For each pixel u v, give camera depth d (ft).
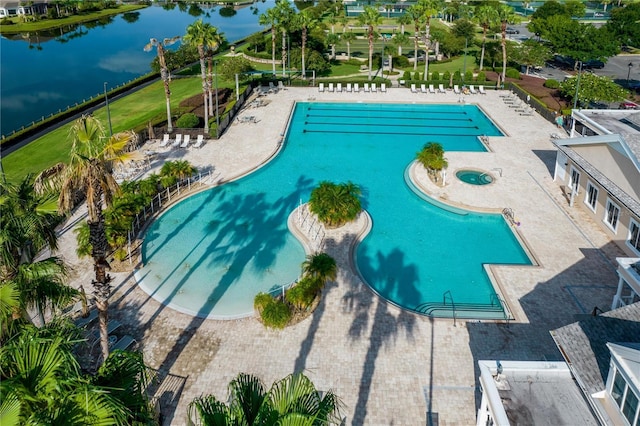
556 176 129.59
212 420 35.58
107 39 420.77
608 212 105.19
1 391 34.27
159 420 61.46
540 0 558.97
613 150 100.63
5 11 500.74
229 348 73.92
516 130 172.76
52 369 38.52
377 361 71.26
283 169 143.33
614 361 47.39
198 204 120.98
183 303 84.84
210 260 98.07
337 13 473.67
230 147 155.22
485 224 112.98
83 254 93.15
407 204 122.62
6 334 49.08
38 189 63.21
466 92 221.46
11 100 238.07
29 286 52.31
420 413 63.21
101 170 57.31
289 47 260.01
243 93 207.62
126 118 189.37
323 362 71.05
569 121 176.65
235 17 563.89
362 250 103.14
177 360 71.56
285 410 36.78
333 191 109.50
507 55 254.88
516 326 78.23
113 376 41.70
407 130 178.81
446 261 99.35
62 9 524.11
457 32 302.25
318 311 81.56
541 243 102.22
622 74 252.62
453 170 138.82
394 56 279.49
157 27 486.79
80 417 35.06
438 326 78.23
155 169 137.80
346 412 63.21
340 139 168.96
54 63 326.24
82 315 79.25
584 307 82.43
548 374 55.93
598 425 49.57
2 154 153.28
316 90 225.56
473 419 62.44
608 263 94.94
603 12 477.36
